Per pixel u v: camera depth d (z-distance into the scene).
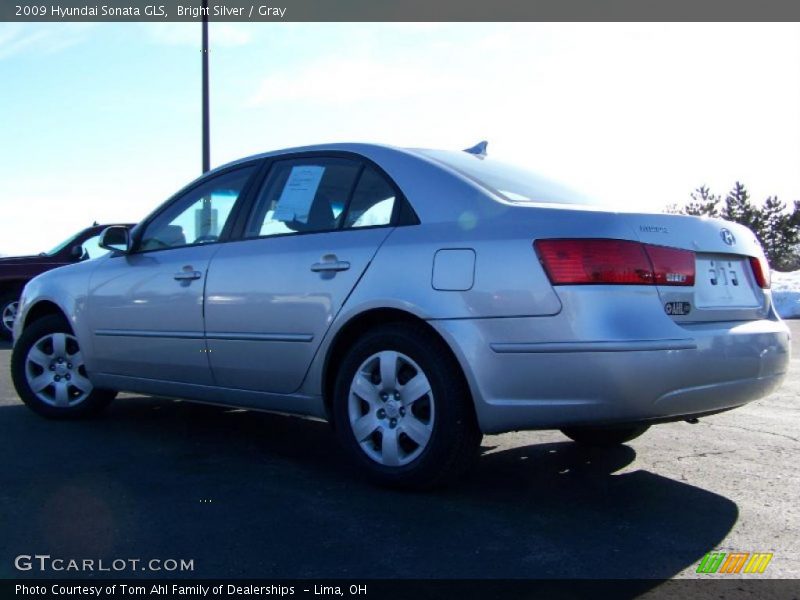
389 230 3.83
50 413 5.43
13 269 10.85
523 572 2.85
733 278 3.83
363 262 3.82
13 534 3.21
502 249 3.43
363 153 4.16
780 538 3.20
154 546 3.08
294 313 4.05
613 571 2.86
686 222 3.62
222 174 4.85
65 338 5.40
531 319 3.32
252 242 4.42
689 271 3.51
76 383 5.39
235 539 3.15
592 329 3.24
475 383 3.43
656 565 2.92
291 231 4.28
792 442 4.79
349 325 3.87
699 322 3.53
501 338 3.38
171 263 4.75
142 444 4.72
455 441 3.53
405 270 3.67
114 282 5.05
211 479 3.97
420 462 3.60
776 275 20.61
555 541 3.14
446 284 3.53
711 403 3.46
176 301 4.64
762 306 3.96
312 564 2.92
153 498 3.66
